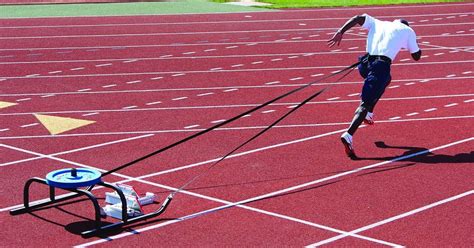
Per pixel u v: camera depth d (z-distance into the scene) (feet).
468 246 29.58
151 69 65.10
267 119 49.06
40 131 46.78
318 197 35.01
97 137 45.34
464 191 35.86
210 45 75.97
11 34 83.56
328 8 100.94
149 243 29.91
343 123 47.98
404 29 41.70
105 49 74.54
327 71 63.72
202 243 29.89
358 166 39.55
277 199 34.78
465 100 54.13
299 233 30.89
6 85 59.67
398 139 44.52
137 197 33.37
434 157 41.09
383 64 41.14
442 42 76.84
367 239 30.30
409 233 30.89
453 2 104.78
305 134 45.57
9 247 29.55
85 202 34.55
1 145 43.88
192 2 107.55
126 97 55.47
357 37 79.82
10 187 36.52
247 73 63.26
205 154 41.63
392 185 36.65
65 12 99.09
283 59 68.80
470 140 44.32
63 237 30.55
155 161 40.40
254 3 105.50
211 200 34.68
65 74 63.52
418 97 55.01
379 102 53.57
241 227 31.53
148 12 98.63
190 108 52.08
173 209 33.58
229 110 51.44
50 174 31.81
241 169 39.09
